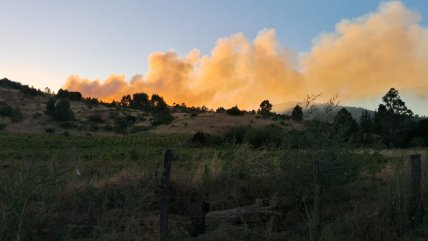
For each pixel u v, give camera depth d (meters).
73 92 189.50
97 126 124.00
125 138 91.88
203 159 12.78
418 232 7.79
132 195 8.03
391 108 85.50
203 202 9.86
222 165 11.34
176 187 10.29
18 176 5.92
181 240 7.30
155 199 8.95
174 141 84.00
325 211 9.18
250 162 11.12
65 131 112.75
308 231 7.61
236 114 128.00
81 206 7.98
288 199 9.79
